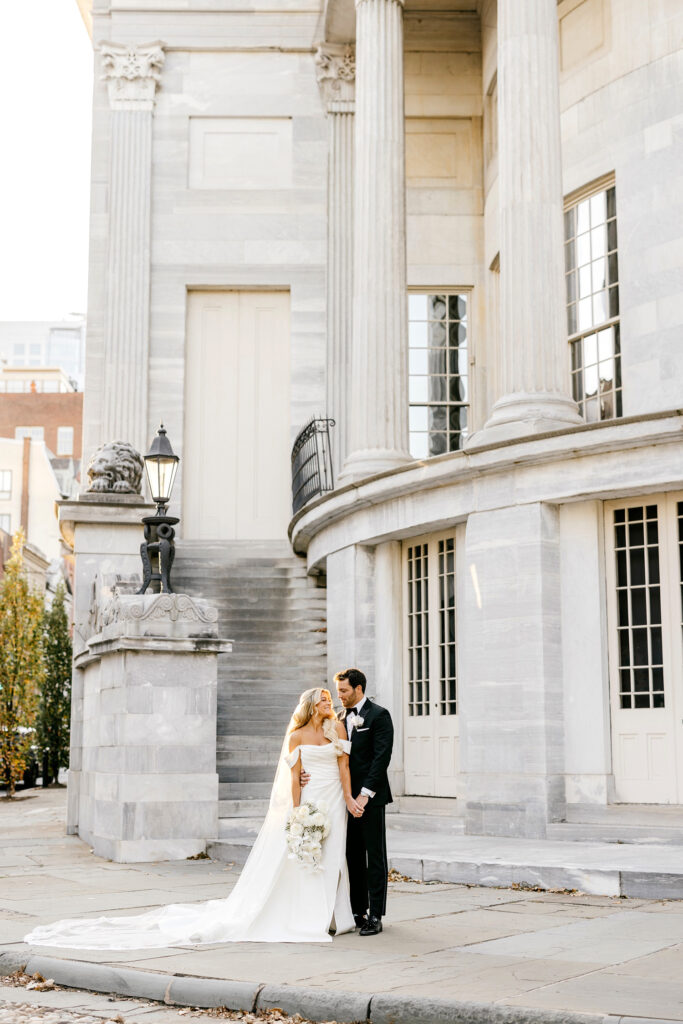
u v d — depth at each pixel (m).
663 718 12.30
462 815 13.82
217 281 23.47
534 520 13.09
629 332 16.80
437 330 22.55
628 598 12.76
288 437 23.47
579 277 18.14
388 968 6.66
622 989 5.91
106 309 23.23
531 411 13.96
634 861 10.11
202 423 23.45
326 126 23.92
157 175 23.73
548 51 15.02
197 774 13.38
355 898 8.15
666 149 16.50
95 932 8.02
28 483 74.56
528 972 6.42
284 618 19.14
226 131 23.92
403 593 15.75
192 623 13.53
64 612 39.41
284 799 8.05
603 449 12.50
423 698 15.16
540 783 12.65
